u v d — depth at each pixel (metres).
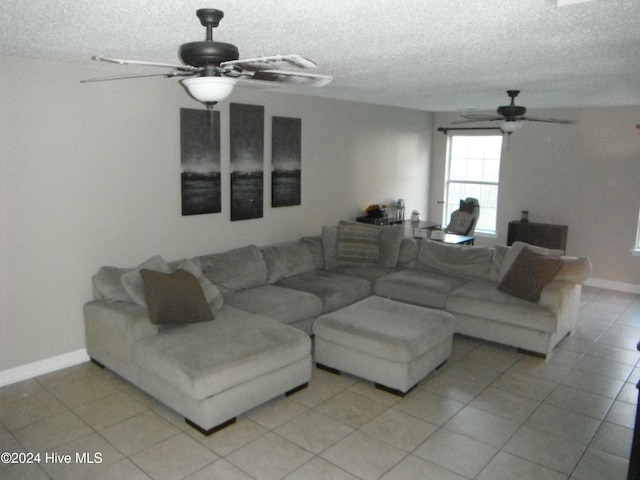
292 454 2.76
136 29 2.53
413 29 2.48
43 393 3.42
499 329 4.23
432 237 6.27
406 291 4.77
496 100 5.85
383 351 3.40
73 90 3.61
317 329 3.78
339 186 6.14
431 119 7.73
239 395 3.00
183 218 4.46
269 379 3.17
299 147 5.49
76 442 2.85
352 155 6.26
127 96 3.93
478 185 7.58
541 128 6.76
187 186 4.42
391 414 3.20
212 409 2.87
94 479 2.53
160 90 4.13
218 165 4.66
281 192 5.33
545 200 6.86
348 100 6.00
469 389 3.56
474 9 2.14
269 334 3.34
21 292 3.54
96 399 3.34
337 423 3.08
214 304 3.80
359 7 2.11
